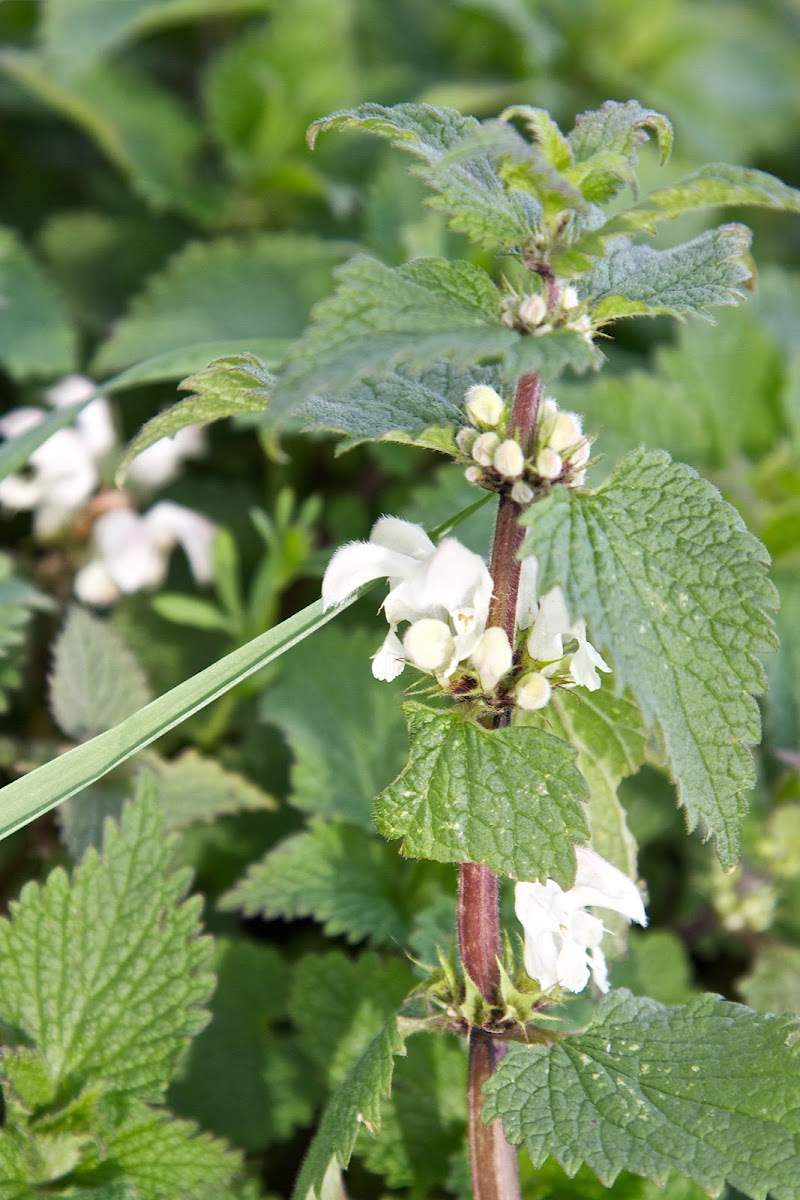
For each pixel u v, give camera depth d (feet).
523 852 1.32
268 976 1.78
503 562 1.34
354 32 3.24
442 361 1.42
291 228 2.83
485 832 1.32
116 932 1.54
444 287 1.30
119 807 1.72
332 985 1.69
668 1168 1.29
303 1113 1.71
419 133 1.34
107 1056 1.52
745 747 1.30
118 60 3.15
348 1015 1.68
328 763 1.81
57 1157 1.50
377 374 1.23
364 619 2.12
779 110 3.49
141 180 2.66
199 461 2.52
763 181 1.26
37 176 3.01
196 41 3.30
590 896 1.36
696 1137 1.31
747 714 1.30
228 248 2.56
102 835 1.69
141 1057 1.52
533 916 1.36
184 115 2.90
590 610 1.28
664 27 3.35
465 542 1.85
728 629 1.30
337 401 1.38
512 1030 1.37
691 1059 1.34
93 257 2.75
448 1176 1.60
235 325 2.50
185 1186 1.51
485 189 1.33
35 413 1.99
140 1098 1.51
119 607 2.16
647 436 2.18
